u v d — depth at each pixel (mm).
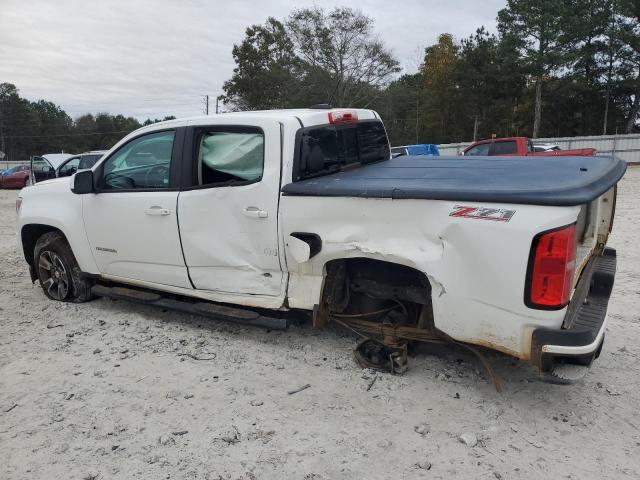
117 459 2906
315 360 4078
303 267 3889
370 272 3943
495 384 3486
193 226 4305
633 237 9078
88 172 4879
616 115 53750
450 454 2920
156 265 4680
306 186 3725
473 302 3176
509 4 48125
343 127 4477
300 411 3357
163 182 4539
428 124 59750
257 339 4504
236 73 56781
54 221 5270
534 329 3018
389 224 3416
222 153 4195
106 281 5488
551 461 2861
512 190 3016
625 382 3729
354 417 3283
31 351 4340
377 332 3936
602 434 3111
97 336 4629
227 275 4270
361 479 2725
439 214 3213
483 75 52125
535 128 48875
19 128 97812
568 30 46750
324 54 49969
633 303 5465
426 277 3570
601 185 3135
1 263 7930
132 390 3652
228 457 2908
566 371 3059
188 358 4152
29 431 3182
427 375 3803
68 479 2748
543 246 2895
